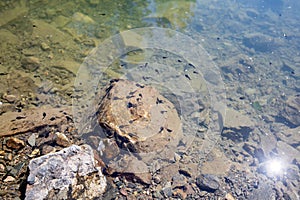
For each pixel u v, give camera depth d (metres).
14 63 1.77
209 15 2.48
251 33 2.38
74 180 1.28
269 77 2.05
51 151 1.44
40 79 1.72
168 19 2.33
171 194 1.42
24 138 1.45
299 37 2.41
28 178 1.23
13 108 1.57
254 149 1.65
